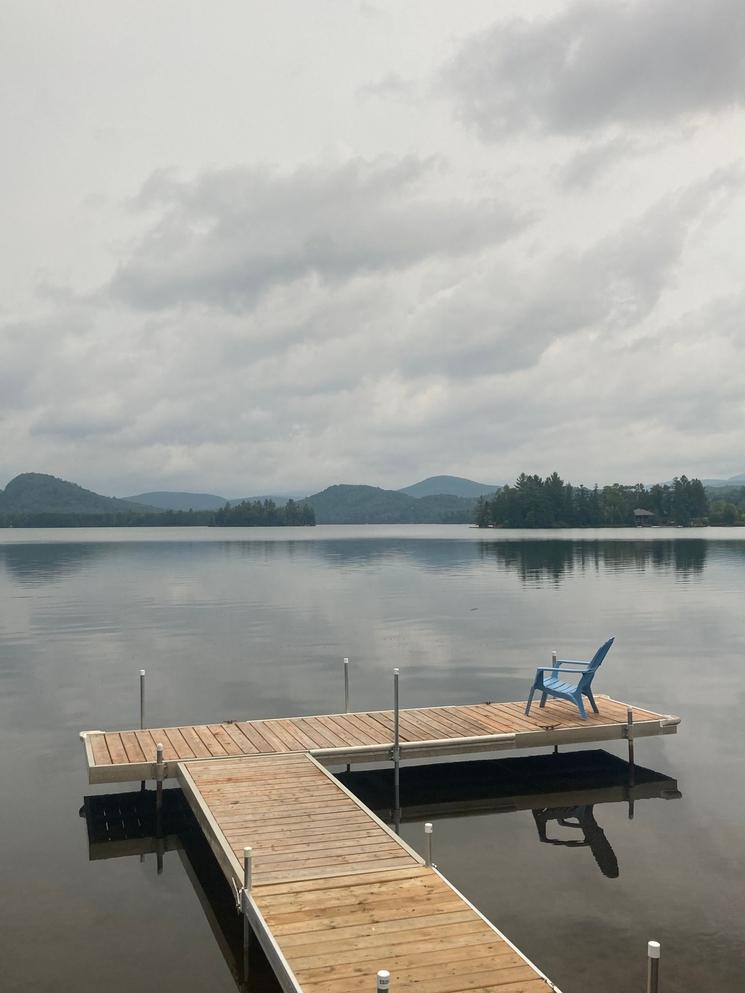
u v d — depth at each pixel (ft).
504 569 197.06
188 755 41.65
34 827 39.14
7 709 61.00
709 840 36.55
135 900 31.55
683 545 323.16
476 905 30.35
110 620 107.76
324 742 44.06
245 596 137.08
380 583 161.07
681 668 74.84
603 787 44.39
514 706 52.70
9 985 25.67
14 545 361.51
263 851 30.01
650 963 19.76
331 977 21.80
